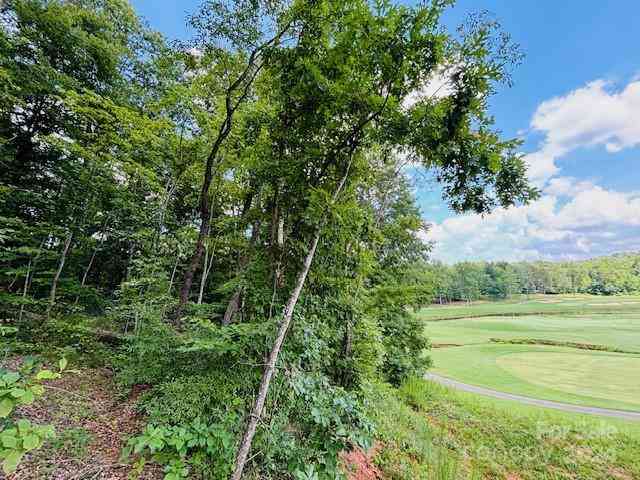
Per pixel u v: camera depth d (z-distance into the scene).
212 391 3.81
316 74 3.94
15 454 1.31
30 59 9.12
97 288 9.83
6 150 8.99
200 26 5.32
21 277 8.45
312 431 3.87
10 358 5.17
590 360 19.38
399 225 8.36
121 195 9.77
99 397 4.55
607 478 6.06
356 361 5.93
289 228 5.17
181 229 9.66
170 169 10.01
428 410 9.06
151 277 7.08
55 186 10.26
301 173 4.81
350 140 4.55
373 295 6.72
